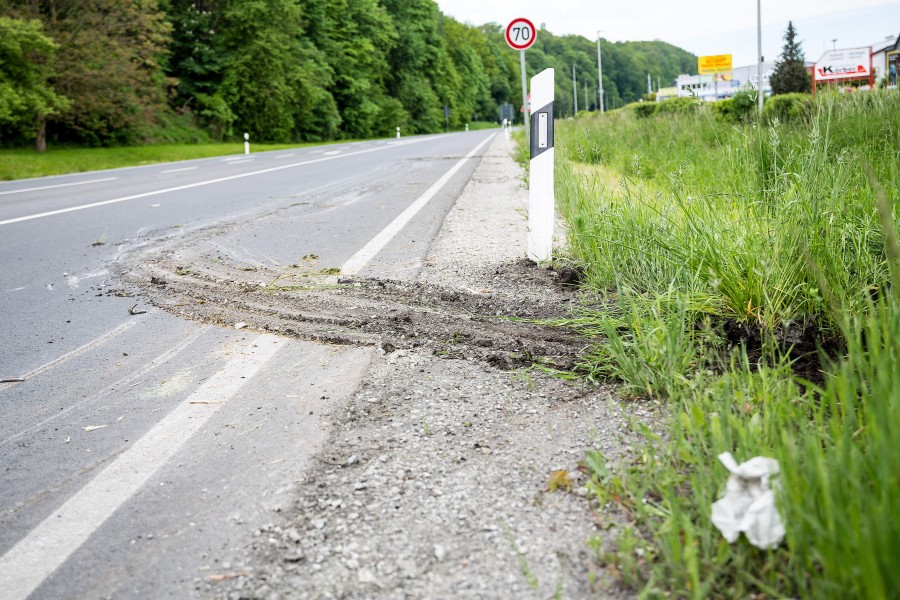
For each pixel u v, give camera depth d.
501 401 2.76
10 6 30.14
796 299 3.25
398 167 16.12
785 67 41.06
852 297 3.04
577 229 4.90
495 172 13.75
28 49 27.92
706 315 3.34
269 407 2.82
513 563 1.78
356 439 2.50
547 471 2.21
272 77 46.41
